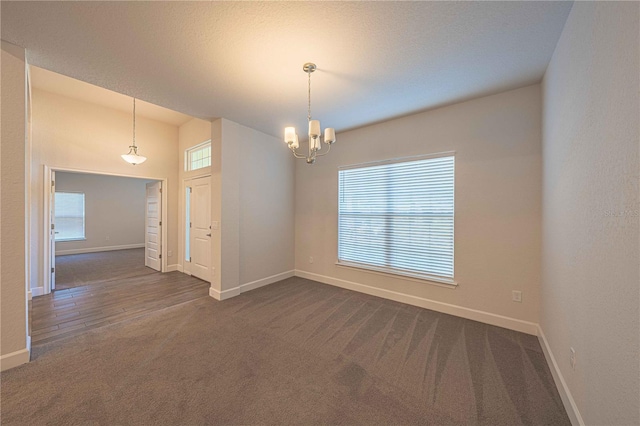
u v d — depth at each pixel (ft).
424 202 10.74
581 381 4.62
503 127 8.86
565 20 5.52
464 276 9.66
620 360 3.40
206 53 6.75
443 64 7.23
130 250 26.55
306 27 5.78
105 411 5.08
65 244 24.06
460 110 9.75
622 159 3.40
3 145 6.26
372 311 10.25
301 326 8.95
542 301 7.75
